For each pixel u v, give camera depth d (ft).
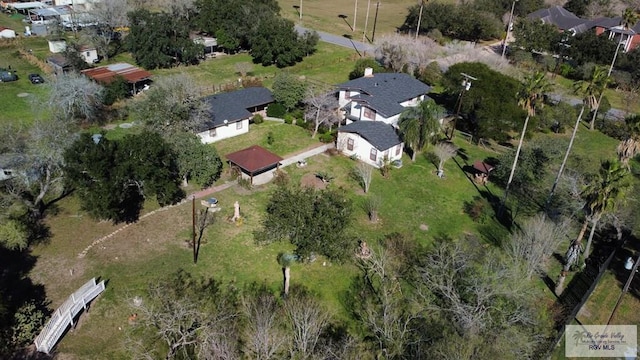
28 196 141.90
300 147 191.21
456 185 175.63
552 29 311.47
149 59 260.21
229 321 106.63
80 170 123.75
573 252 126.41
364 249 133.08
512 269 109.19
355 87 206.39
